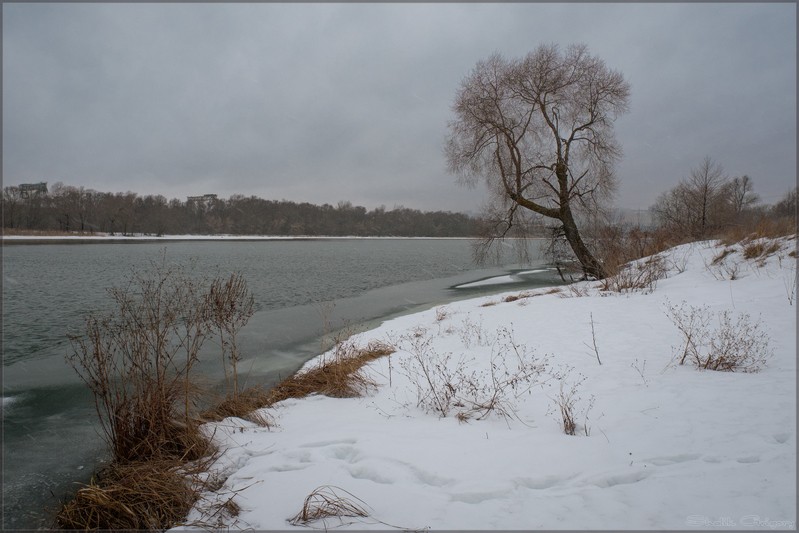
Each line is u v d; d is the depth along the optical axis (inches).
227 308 274.5
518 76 852.6
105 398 207.8
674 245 960.9
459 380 278.7
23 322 594.9
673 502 125.3
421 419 221.6
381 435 196.9
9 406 315.6
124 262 1533.0
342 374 305.9
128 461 199.0
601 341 356.2
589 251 908.0
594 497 132.0
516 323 470.9
